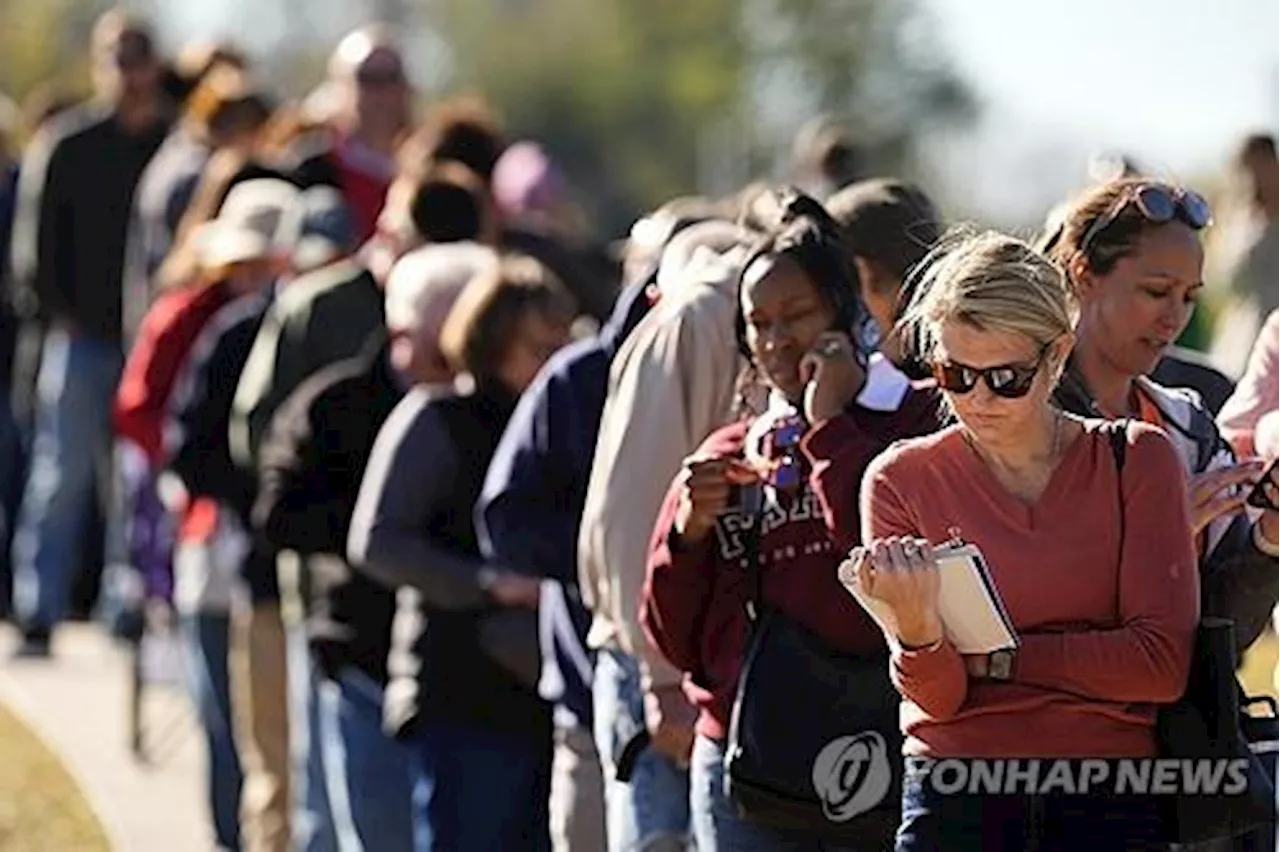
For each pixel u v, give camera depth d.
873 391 14.35
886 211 15.31
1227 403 15.28
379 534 18.78
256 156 29.02
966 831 12.59
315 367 22.05
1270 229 30.28
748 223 16.22
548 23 146.50
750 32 130.12
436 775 18.78
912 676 12.49
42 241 34.09
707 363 15.92
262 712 23.20
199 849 25.19
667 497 15.64
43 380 34.66
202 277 25.16
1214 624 12.67
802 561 14.34
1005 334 12.52
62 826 26.03
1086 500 12.70
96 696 31.81
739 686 14.39
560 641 17.55
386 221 22.17
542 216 27.44
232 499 22.98
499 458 17.69
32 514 34.50
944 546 12.45
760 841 14.62
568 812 17.56
